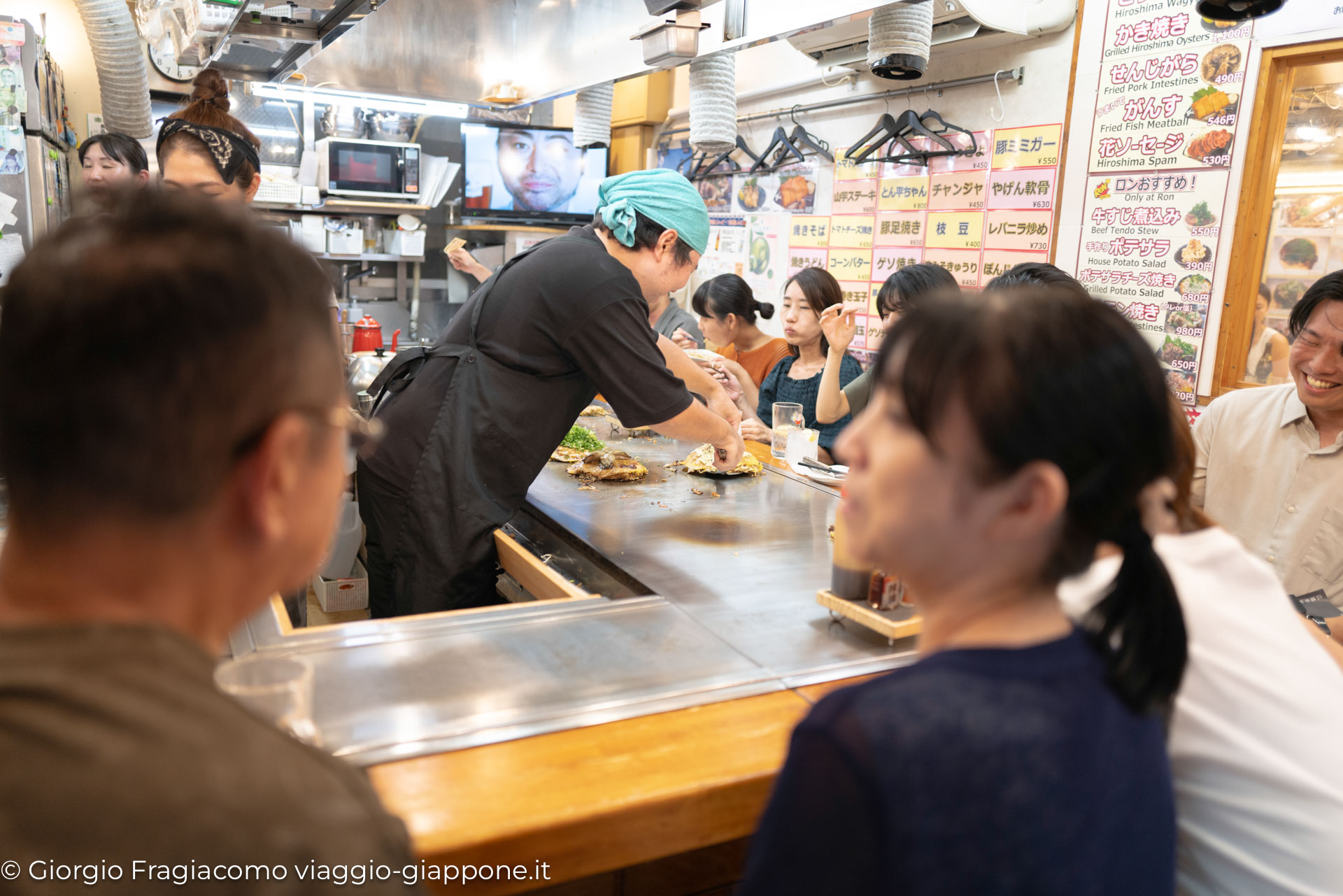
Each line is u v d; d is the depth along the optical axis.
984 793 0.50
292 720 0.83
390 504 1.88
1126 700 0.57
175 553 0.42
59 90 4.16
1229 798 0.83
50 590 0.42
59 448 0.40
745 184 4.96
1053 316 0.54
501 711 0.99
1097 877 0.53
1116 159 3.19
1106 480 0.54
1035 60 3.43
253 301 0.41
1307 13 2.62
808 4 1.79
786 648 1.21
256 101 4.89
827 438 2.91
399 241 5.11
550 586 1.54
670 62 2.11
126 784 0.36
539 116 5.58
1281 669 0.83
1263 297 2.86
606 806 0.83
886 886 0.50
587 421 2.85
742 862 1.02
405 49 2.63
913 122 3.79
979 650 0.56
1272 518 1.85
